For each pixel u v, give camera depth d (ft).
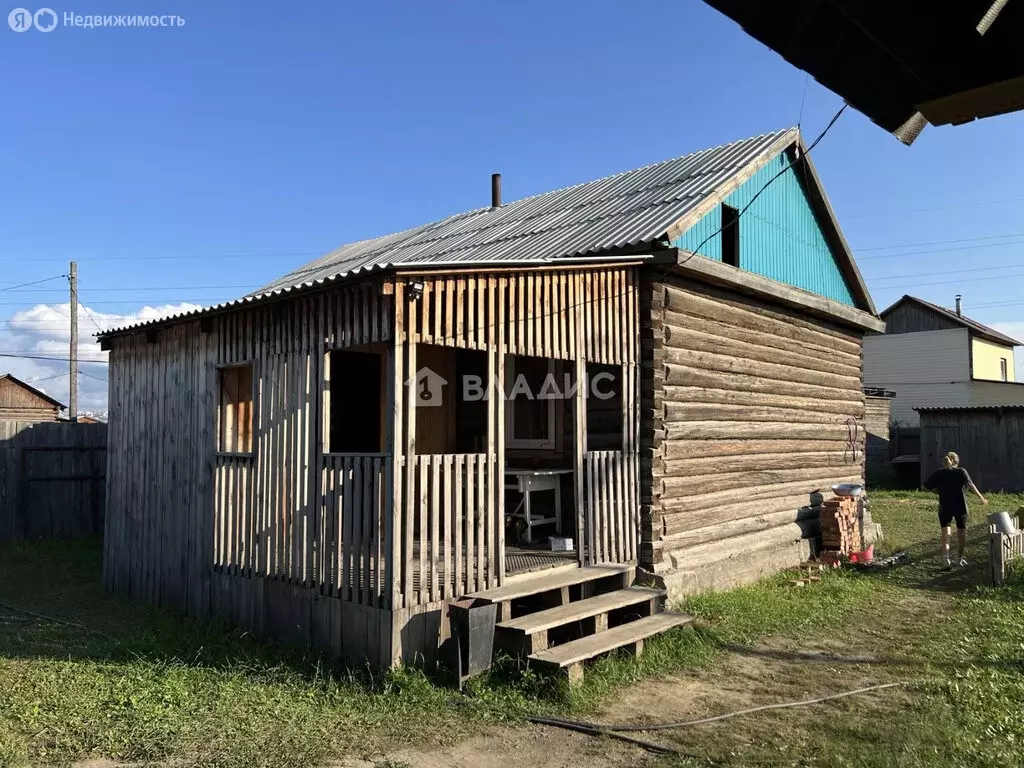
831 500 42.34
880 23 6.73
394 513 21.67
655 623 25.57
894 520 59.36
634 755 17.43
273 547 26.12
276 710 19.30
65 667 22.50
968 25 6.56
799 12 6.70
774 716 19.77
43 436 48.37
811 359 44.62
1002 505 66.18
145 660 23.45
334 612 23.50
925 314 121.90
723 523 34.99
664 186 38.40
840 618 30.17
